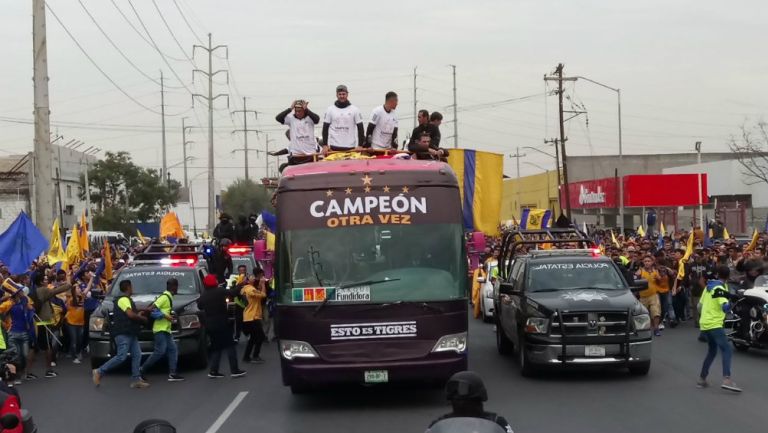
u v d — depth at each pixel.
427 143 13.63
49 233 19.81
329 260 10.83
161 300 14.30
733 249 22.59
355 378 10.66
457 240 11.01
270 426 10.34
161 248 20.86
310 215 10.98
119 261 21.59
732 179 46.91
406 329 10.68
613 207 42.56
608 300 13.29
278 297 10.88
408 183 11.09
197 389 13.40
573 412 10.73
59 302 16.78
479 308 23.78
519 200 81.31
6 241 18.33
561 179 67.88
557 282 14.35
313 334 10.66
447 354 10.70
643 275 19.52
